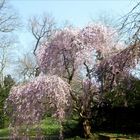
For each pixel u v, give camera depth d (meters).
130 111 24.86
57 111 20.14
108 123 24.88
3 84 44.34
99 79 21.86
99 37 21.72
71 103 21.05
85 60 21.53
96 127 24.67
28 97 20.47
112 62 20.69
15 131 20.73
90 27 21.97
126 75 21.28
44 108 20.31
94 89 22.02
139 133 23.66
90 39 21.59
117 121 24.84
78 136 22.34
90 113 22.67
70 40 21.47
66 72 21.95
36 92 20.36
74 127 23.70
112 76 21.36
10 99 21.05
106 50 21.59
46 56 21.78
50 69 21.72
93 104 23.05
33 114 20.42
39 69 22.44
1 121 38.84
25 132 20.62
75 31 21.75
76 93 22.02
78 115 23.12
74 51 21.45
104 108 24.25
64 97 20.17
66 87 20.53
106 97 22.94
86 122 22.27
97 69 21.70
